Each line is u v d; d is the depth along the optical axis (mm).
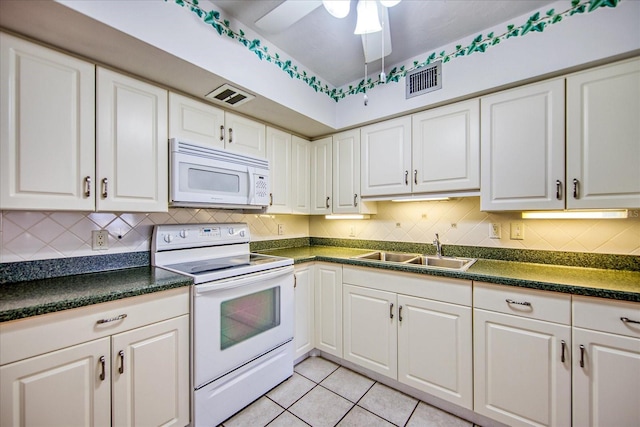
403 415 1633
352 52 1934
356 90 2297
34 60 1173
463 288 1581
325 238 2922
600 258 1625
